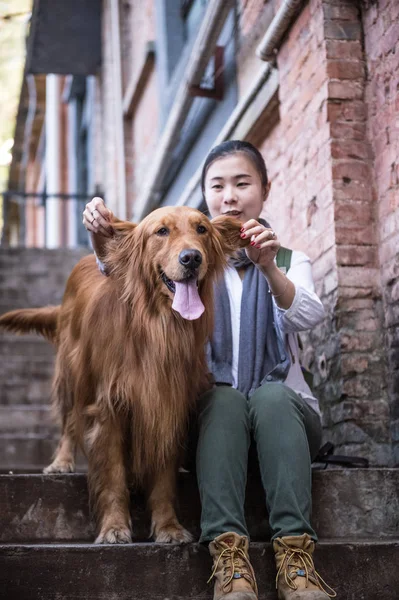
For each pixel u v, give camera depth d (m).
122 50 9.90
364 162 4.04
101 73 11.18
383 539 3.11
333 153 4.02
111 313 3.03
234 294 3.37
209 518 2.72
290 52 4.59
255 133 5.27
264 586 2.76
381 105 3.96
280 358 3.21
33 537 3.09
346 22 4.14
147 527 3.13
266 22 5.19
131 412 3.02
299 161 4.46
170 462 3.00
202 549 2.76
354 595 2.79
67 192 15.31
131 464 3.11
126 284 3.01
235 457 2.78
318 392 4.13
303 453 2.79
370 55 4.08
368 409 3.83
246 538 2.67
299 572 2.60
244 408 2.89
